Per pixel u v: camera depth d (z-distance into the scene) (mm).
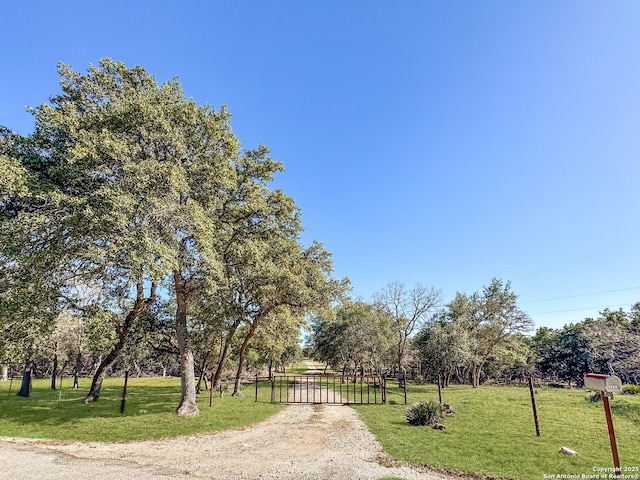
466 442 11180
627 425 13906
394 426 13789
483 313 38188
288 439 11672
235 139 17672
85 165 13594
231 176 17500
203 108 17547
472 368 38500
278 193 20875
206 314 20922
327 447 10633
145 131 14547
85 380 42188
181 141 15688
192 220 14102
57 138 15586
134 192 13281
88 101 15969
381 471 8391
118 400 20719
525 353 39656
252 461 9195
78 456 9555
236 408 18125
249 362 42312
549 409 18234
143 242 12438
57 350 27500
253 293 20969
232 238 18531
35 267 13336
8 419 14430
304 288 20812
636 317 42562
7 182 11828
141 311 20891
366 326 41469
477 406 19594
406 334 40562
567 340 42281
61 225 13273
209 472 8273
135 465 8766
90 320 14328
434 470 8539
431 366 36188
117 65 16562
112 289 14773
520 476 8141
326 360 53406
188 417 15078
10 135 15164
